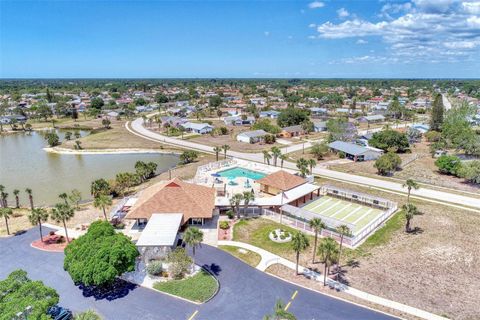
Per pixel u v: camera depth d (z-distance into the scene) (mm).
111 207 70438
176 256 45625
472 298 41625
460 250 52906
